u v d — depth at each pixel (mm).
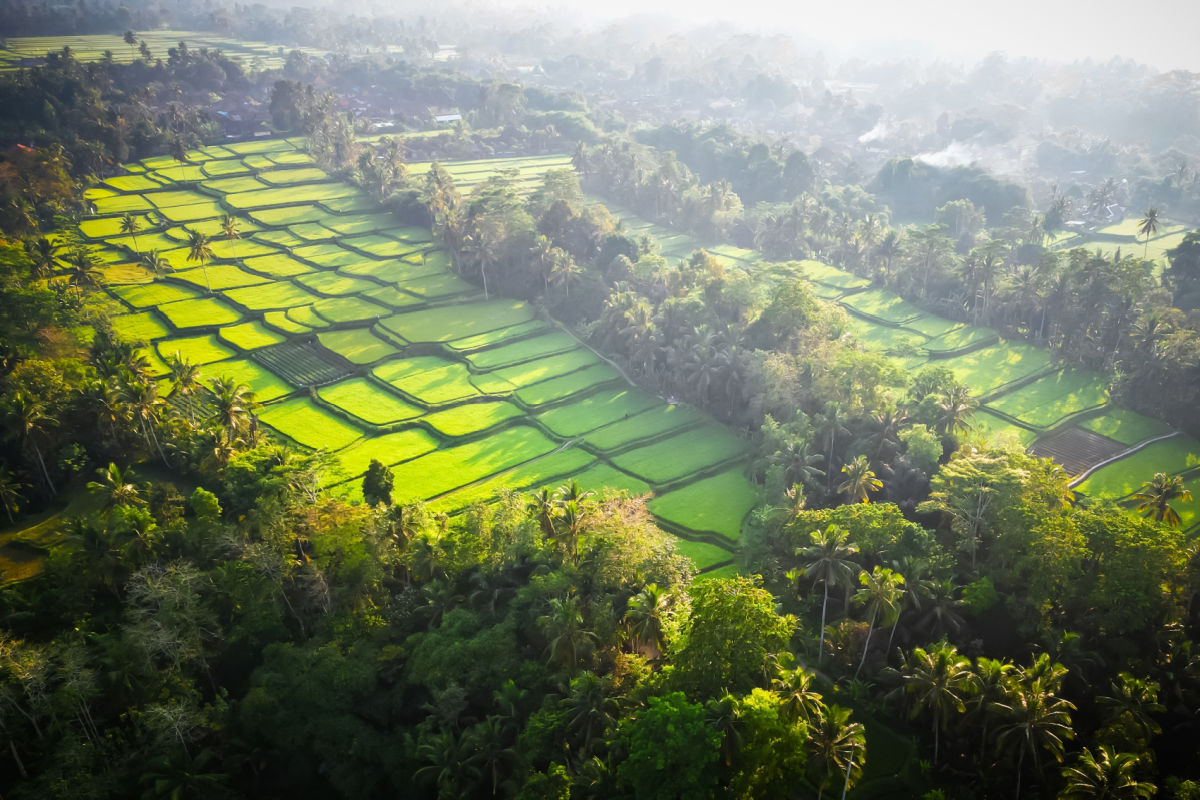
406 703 82688
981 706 71500
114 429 114250
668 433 140500
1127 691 72812
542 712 73062
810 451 121000
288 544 92750
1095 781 63094
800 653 87375
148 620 81000
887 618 77250
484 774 71438
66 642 81500
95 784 71812
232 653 86750
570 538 88125
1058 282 168375
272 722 79250
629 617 78125
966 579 92312
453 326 178750
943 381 121438
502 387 153750
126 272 198625
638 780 62281
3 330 127625
